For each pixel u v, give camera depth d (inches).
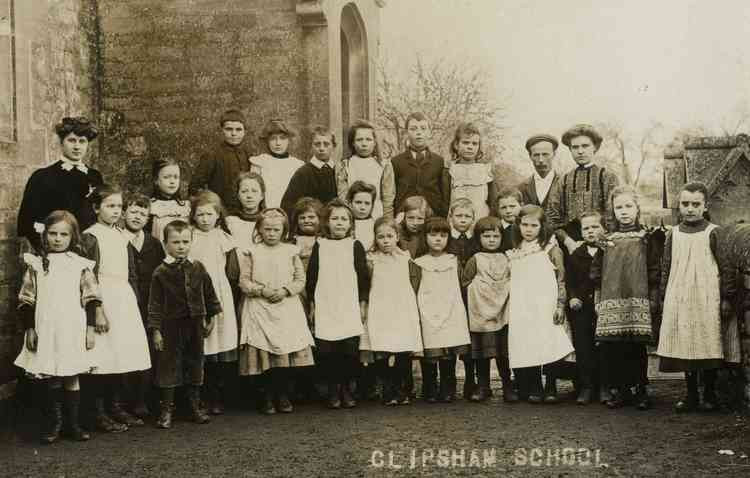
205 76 321.7
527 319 232.1
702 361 213.3
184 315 214.8
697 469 162.6
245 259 228.5
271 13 317.7
